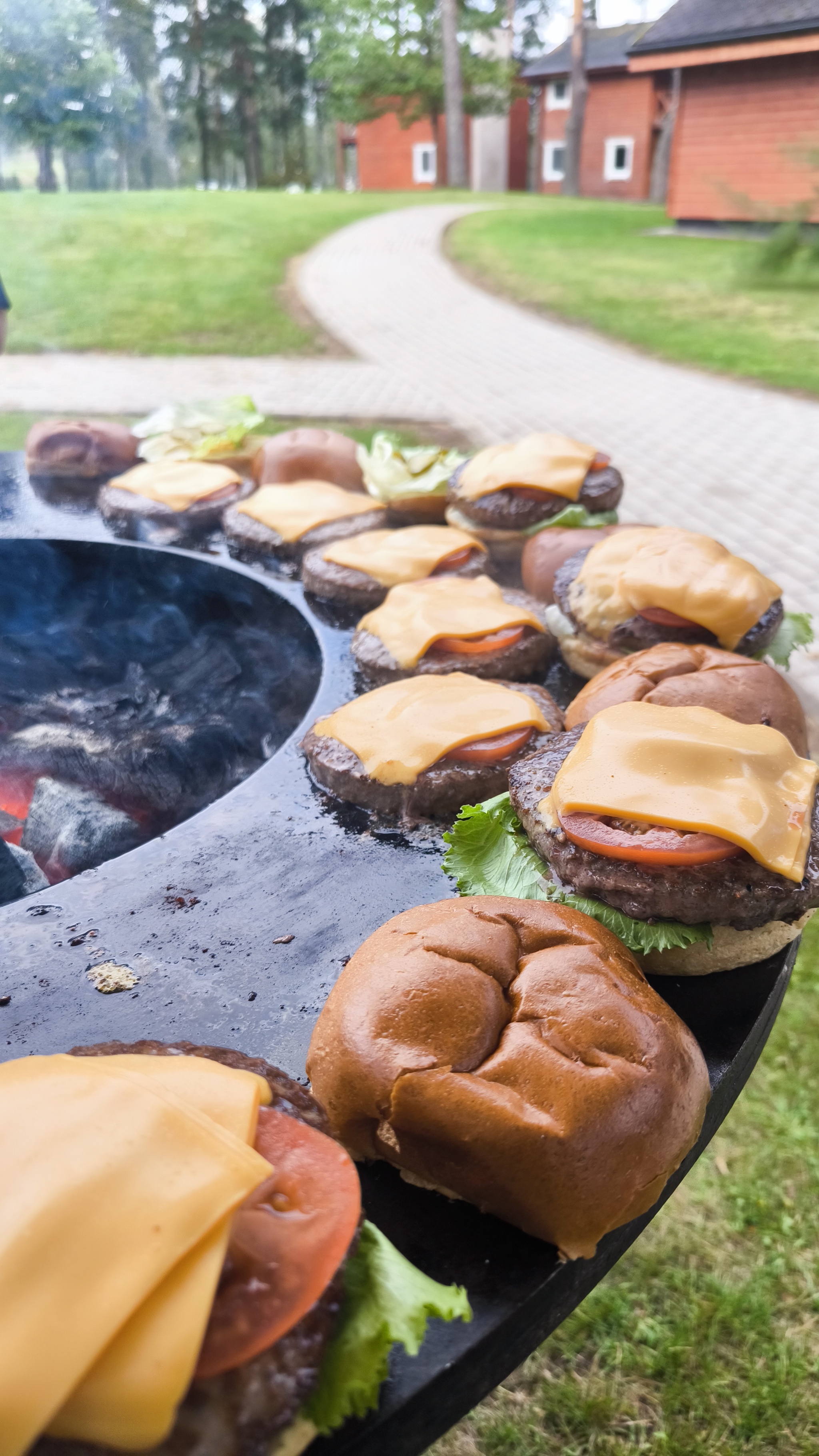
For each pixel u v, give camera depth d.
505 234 20.53
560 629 2.36
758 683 1.86
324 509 2.96
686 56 18.72
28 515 3.35
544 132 36.56
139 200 23.38
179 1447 0.78
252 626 2.89
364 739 1.89
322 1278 0.86
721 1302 2.43
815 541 6.70
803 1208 2.64
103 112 11.27
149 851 1.77
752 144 19.25
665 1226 2.61
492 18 33.28
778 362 11.50
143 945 1.55
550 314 14.13
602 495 2.87
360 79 32.81
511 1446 2.18
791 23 16.91
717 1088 1.32
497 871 1.57
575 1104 1.08
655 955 1.50
